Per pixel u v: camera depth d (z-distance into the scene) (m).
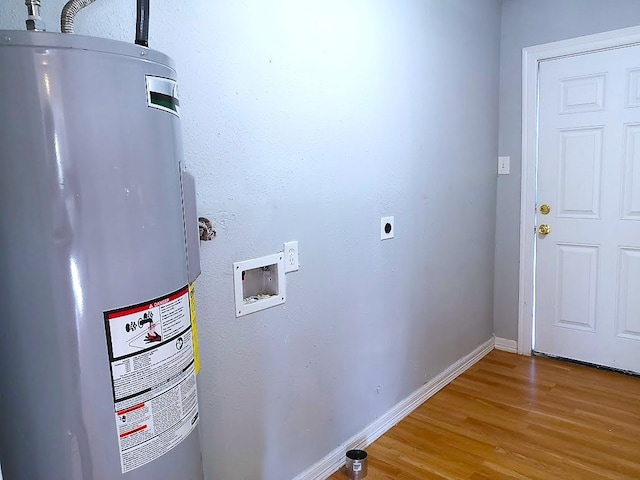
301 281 1.74
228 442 1.51
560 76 2.87
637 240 2.71
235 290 1.49
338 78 1.82
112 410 0.79
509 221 3.15
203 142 1.35
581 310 2.95
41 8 1.02
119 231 0.77
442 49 2.46
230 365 1.50
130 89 0.77
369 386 2.15
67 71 0.70
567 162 2.90
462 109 2.70
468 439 2.16
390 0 2.06
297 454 1.79
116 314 0.77
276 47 1.55
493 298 3.26
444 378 2.72
